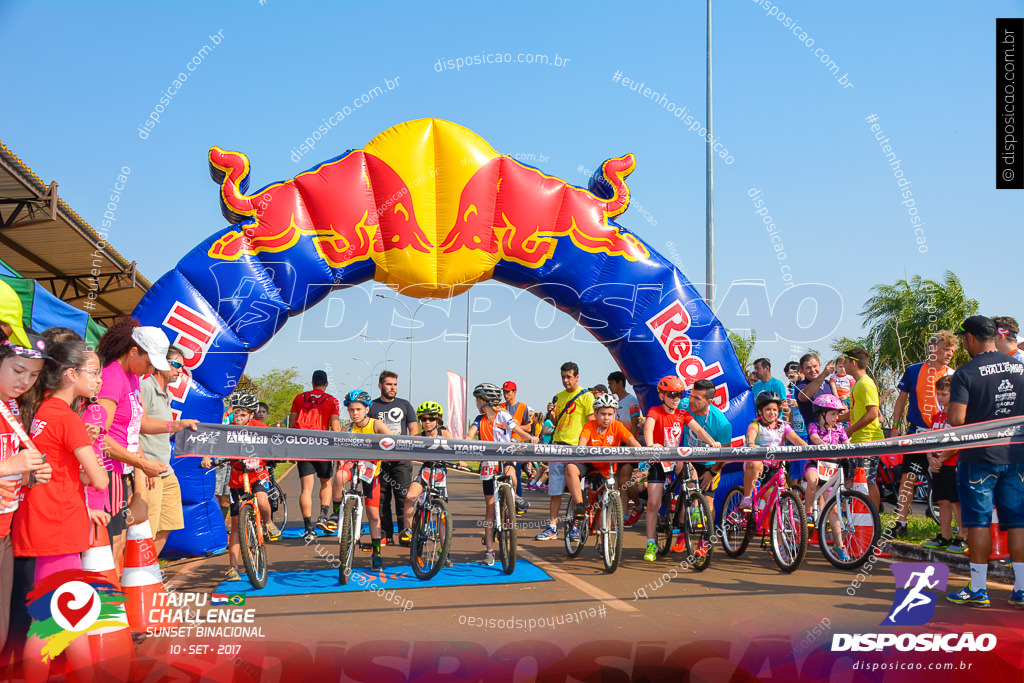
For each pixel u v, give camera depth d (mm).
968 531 4895
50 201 11844
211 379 7148
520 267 8008
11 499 3260
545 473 10500
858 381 7566
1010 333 6215
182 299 7090
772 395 6797
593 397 8531
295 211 7426
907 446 5207
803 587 5535
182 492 6965
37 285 7695
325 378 8016
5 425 3248
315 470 8055
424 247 7699
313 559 6879
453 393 17188
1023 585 4789
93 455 3422
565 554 7242
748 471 6656
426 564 6027
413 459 5145
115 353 4227
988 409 5004
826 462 7184
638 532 8797
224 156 7172
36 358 3309
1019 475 4789
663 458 5656
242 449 4820
